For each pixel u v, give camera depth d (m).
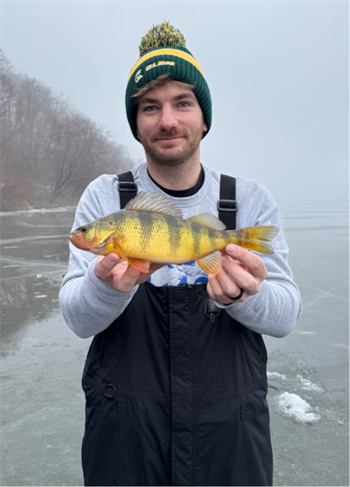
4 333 1.67
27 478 0.91
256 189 0.74
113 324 0.64
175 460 0.59
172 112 0.66
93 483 0.64
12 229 5.62
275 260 0.69
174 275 0.67
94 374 0.65
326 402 1.17
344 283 2.44
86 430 0.66
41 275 2.67
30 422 1.10
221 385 0.61
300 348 1.51
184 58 0.68
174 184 0.72
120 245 0.58
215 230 0.62
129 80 0.73
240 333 0.64
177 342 0.61
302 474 0.91
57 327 1.73
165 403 0.60
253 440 0.62
